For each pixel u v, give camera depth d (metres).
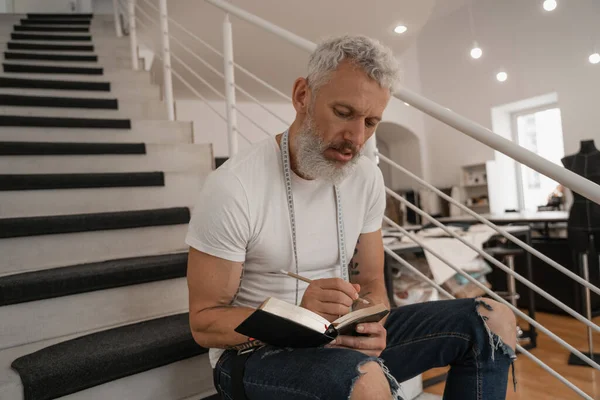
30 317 1.27
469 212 1.19
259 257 1.00
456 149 7.36
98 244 1.62
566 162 3.14
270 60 5.21
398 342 1.10
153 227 1.73
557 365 2.67
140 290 1.46
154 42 4.55
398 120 7.62
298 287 1.03
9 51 3.28
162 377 1.20
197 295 0.94
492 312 1.06
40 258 1.51
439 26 7.56
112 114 2.66
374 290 1.14
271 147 1.02
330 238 1.06
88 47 3.66
